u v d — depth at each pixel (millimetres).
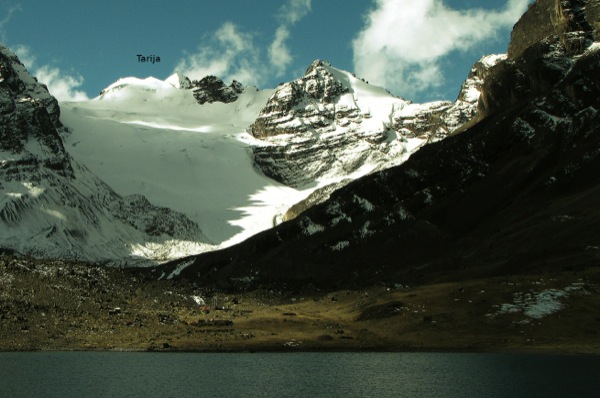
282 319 133375
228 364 98500
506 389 81062
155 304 135625
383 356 108375
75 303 122562
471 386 82875
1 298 116250
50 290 123188
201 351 111000
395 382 85188
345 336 123000
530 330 120250
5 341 107125
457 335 121562
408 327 127125
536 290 133500
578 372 91562
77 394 76938
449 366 97312
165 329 120875
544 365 97312
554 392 79125
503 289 135500
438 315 129875
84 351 106812
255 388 81312
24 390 78125
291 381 85688
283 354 110562
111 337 113500
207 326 125938
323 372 92312
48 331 111750
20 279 124000
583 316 122750
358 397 77000
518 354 107938
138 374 88562
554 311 125188
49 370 90125
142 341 113375
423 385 83500
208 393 78625
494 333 120875
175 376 87812
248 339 119812
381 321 132750
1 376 85438
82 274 135875
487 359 103500
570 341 114875
